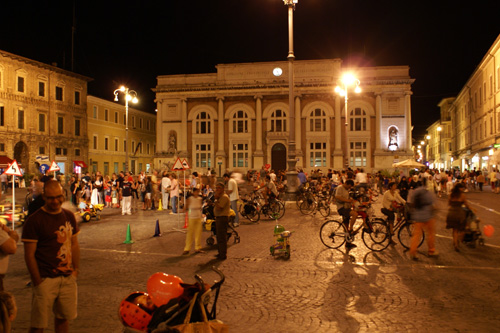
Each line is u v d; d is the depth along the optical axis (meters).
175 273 8.70
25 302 6.82
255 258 10.10
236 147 55.81
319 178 34.75
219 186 10.12
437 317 6.00
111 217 19.33
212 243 11.91
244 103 55.69
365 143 53.53
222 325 3.87
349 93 53.53
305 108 54.50
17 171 14.66
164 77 57.38
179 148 56.62
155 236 13.62
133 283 7.89
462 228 10.91
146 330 3.99
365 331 5.50
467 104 57.19
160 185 25.08
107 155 61.66
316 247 11.43
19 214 16.30
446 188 31.73
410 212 11.05
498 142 39.16
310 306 6.52
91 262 9.77
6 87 45.44
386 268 8.99
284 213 19.80
